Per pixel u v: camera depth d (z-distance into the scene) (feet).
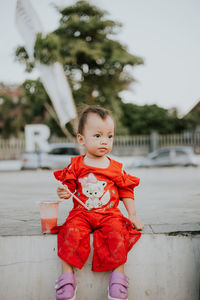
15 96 80.33
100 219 6.19
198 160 49.62
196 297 6.40
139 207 10.45
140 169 45.29
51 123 67.10
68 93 30.09
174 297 6.38
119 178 6.63
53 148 46.78
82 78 59.77
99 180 6.52
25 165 46.11
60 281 5.64
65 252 5.83
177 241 6.40
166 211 9.52
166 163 49.11
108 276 6.21
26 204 11.54
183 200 12.41
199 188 17.69
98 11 57.21
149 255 6.37
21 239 6.35
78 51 55.06
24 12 25.86
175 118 77.00
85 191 6.48
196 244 6.43
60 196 6.39
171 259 6.39
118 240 5.87
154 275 6.37
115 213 6.39
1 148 57.77
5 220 8.07
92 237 6.19
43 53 28.91
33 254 6.33
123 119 77.61
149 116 77.87
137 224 6.61
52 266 6.30
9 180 27.61
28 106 71.97
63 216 8.74
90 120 6.56
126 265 6.33
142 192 15.74
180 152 49.52
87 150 6.65
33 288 6.31
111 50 58.34
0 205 11.32
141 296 6.35
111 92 61.16
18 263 6.33
